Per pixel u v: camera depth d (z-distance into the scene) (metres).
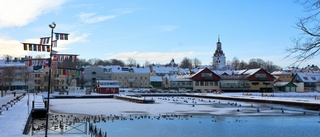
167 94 147.50
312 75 181.50
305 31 16.66
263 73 169.38
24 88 173.75
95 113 71.56
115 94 140.62
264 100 100.69
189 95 145.88
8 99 96.62
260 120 60.50
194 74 172.75
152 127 51.56
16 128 38.28
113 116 65.44
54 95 130.50
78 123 54.88
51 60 30.56
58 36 30.17
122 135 44.47
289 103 90.31
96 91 165.62
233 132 47.56
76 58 31.70
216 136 44.41
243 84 168.12
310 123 56.72
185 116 66.44
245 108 84.81
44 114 63.06
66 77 186.12
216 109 81.75
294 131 48.41
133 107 87.00
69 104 97.81
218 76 170.38
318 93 152.62
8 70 160.00
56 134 37.56
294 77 180.00
